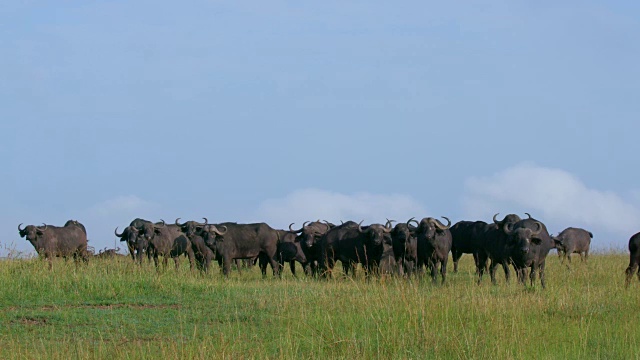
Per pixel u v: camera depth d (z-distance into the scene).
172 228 110.56
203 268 102.62
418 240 92.31
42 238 97.19
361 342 51.03
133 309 64.81
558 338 52.34
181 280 75.25
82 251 101.88
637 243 83.06
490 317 55.62
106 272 77.56
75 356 47.69
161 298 69.50
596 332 54.38
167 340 53.66
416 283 77.56
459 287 77.25
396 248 94.25
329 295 66.94
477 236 97.81
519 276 85.25
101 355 47.50
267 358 46.75
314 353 49.91
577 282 86.00
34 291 70.31
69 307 64.88
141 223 110.62
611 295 69.06
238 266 113.12
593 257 126.62
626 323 55.94
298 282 86.00
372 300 61.38
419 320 54.44
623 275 92.50
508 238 84.00
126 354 47.31
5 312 62.41
